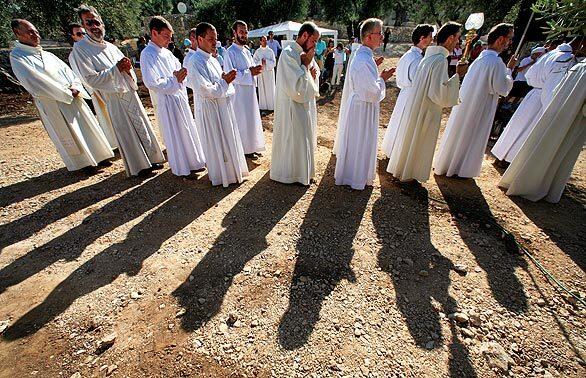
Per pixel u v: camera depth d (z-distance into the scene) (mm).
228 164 4238
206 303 2455
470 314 2357
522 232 3371
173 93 4125
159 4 38875
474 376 1943
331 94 11094
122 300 2482
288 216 3646
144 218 3615
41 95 4047
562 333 2242
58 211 3768
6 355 2076
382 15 26516
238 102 5074
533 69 4559
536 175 3832
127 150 4375
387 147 5258
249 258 2955
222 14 25438
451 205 3898
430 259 2965
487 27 15484
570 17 2430
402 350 2094
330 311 2385
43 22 12516
